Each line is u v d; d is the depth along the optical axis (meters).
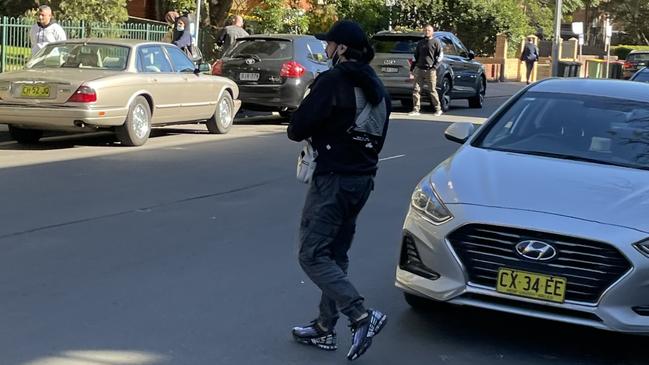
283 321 5.34
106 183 9.60
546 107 6.48
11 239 7.05
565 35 63.25
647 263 4.60
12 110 11.58
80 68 12.41
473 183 5.19
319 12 26.89
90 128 12.31
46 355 4.65
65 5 20.53
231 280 6.15
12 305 5.44
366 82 4.55
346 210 4.64
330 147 4.55
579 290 4.70
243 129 15.59
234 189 9.55
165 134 14.36
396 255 7.07
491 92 29.95
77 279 6.04
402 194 9.70
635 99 6.57
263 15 24.33
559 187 5.11
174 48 13.75
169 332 5.07
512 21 37.59
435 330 5.34
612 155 5.88
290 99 16.08
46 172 10.17
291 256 6.86
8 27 16.56
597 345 5.22
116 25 19.45
